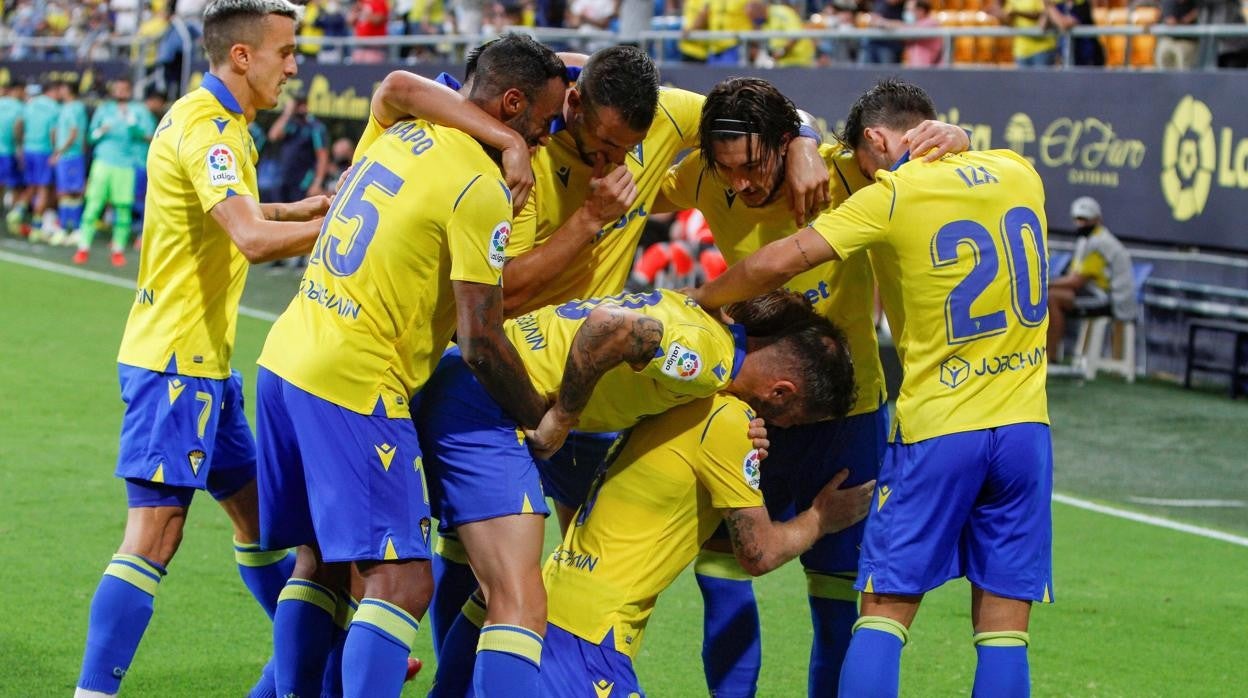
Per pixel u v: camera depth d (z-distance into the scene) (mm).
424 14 45594
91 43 59656
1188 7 28859
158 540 10664
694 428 9703
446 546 11094
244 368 27562
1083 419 26562
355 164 9742
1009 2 30797
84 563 15031
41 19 69312
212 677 12062
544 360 9938
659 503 9734
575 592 9695
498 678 9227
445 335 9672
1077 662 13445
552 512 19219
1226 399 28719
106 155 43562
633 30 37719
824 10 36188
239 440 11430
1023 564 9602
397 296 9258
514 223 10742
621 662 9656
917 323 9586
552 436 9633
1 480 18578
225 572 15234
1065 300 29688
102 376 26516
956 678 12820
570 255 10172
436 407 9797
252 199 10281
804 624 14508
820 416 10094
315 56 47906
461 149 9289
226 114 10672
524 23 41094
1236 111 26312
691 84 34562
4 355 28109
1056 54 30062
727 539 10906
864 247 9516
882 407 11352
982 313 9461
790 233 11008
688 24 35688
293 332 9586
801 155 10164
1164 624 14750
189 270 10641
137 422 10625
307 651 10242
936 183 9500
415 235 9180
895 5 33219
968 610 15164
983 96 30391
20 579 14375
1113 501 20609
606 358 9125
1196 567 17125
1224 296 29234
